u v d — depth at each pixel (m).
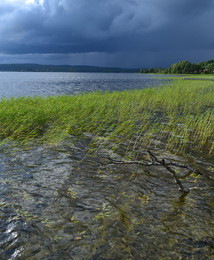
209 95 21.73
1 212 3.82
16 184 4.84
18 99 15.83
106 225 3.55
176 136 9.18
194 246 3.15
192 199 4.40
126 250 3.04
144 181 5.16
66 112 12.66
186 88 28.67
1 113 10.49
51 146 7.60
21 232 3.35
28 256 2.91
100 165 6.06
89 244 3.14
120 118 12.41
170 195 4.54
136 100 18.80
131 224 3.59
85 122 11.27
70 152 7.05
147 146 7.92
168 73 183.00
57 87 43.50
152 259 2.90
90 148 7.52
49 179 5.13
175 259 2.91
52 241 3.19
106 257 2.92
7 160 6.22
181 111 15.34
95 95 19.28
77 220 3.66
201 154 7.20
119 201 4.27
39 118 10.62
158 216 3.81
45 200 4.25
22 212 3.84
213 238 3.32
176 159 6.70
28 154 6.76
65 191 4.61
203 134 9.09
